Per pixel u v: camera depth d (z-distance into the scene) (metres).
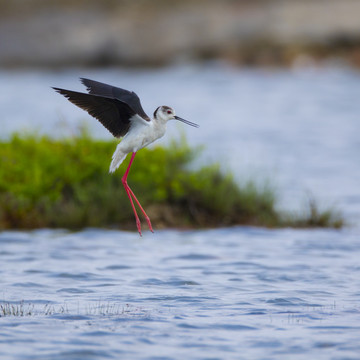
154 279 11.26
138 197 16.47
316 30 66.69
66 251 13.34
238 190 17.30
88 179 16.81
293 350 7.91
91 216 16.00
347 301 9.96
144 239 14.67
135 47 68.00
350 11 68.31
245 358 7.68
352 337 8.35
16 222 15.74
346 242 14.45
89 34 69.75
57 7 75.62
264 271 11.82
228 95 50.72
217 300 9.99
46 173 16.61
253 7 71.69
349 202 18.98
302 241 14.57
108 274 11.56
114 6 74.69
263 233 15.50
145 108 41.69
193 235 15.23
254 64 65.88
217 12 71.62
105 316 9.17
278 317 9.16
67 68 68.00
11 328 8.64
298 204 18.58
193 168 17.94
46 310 9.46
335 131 35.62
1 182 16.20
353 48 65.38
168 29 69.62
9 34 71.62
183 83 57.12
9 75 64.75
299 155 27.84
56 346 8.01
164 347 8.01
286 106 45.69
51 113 40.53
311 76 62.12
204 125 37.38
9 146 17.48
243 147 29.83
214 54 67.12
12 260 12.53
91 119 35.97
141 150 17.27
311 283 11.02
